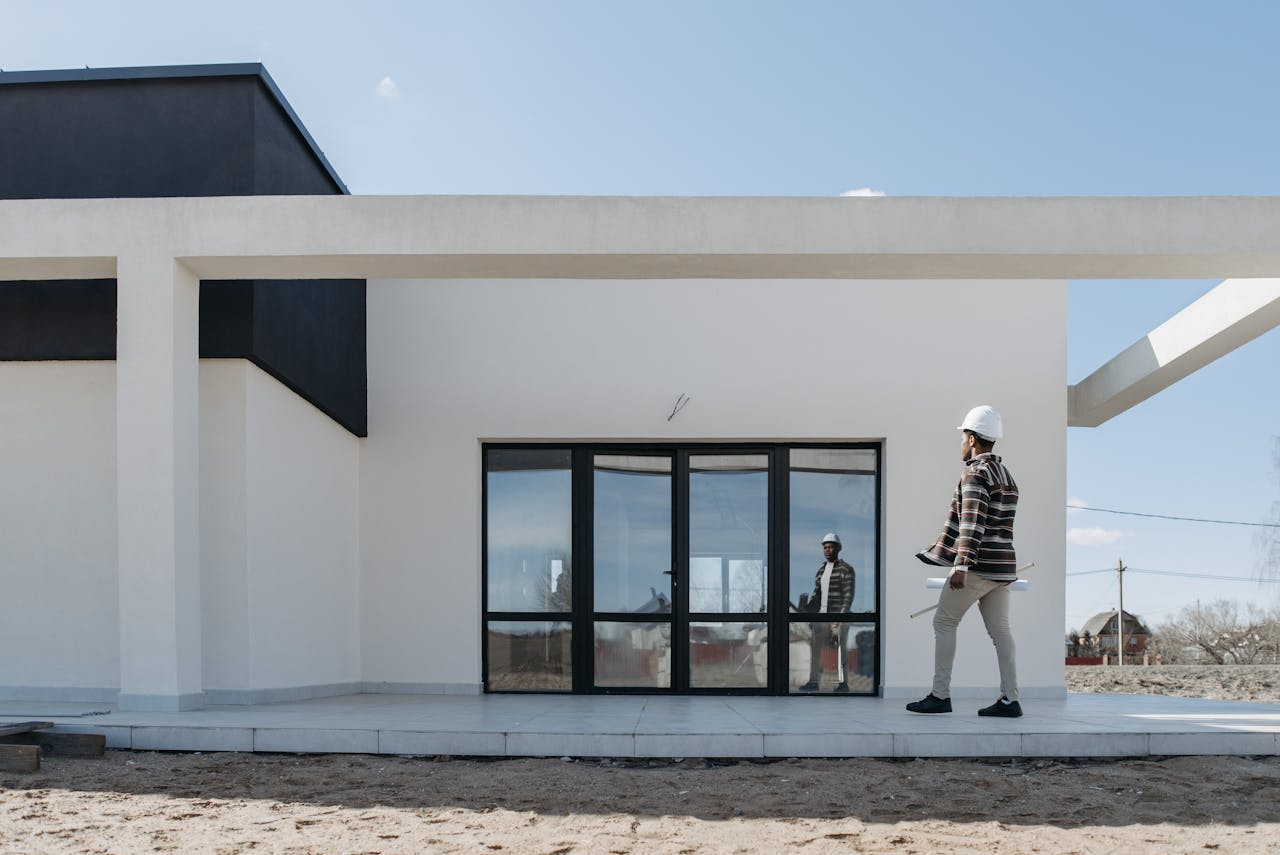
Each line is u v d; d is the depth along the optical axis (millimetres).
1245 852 3422
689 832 3641
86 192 6309
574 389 7965
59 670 6215
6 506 6312
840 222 5738
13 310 6301
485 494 8141
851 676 7949
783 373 7926
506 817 3814
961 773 4523
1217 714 5891
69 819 3719
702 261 5875
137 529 5539
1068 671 14547
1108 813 3914
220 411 6164
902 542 7809
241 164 6223
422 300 8070
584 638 7977
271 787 4234
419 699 7090
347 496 7801
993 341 7891
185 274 5770
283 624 6637
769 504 8047
